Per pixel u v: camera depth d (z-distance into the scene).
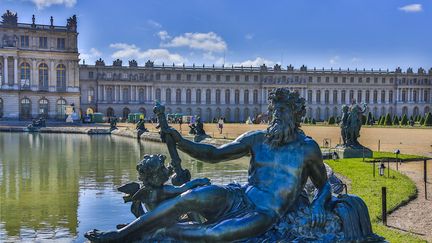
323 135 53.28
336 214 6.60
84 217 14.00
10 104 99.44
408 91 162.62
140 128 53.09
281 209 6.29
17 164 26.83
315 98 155.88
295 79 153.88
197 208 6.11
